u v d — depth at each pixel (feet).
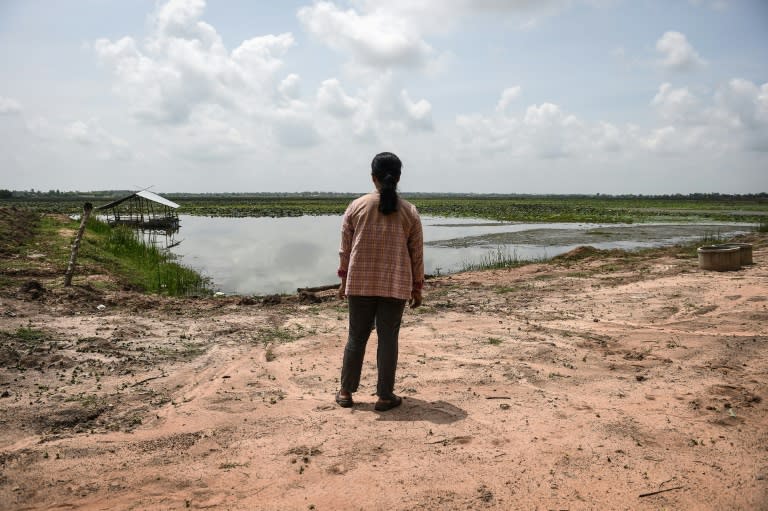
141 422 12.43
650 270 42.09
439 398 13.93
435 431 11.72
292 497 9.08
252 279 50.06
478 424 12.11
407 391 14.53
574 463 10.12
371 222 12.84
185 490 9.34
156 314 26.13
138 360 17.52
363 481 9.56
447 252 75.77
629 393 14.14
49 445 10.98
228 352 18.89
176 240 94.58
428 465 10.11
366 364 17.46
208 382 15.57
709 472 9.70
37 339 19.17
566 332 21.62
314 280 49.37
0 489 9.20
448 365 16.98
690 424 11.85
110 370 16.35
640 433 11.46
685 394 13.87
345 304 29.37
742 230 112.68
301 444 11.14
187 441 11.33
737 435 11.18
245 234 108.99
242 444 11.18
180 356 18.34
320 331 22.38
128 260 54.29
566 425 11.97
